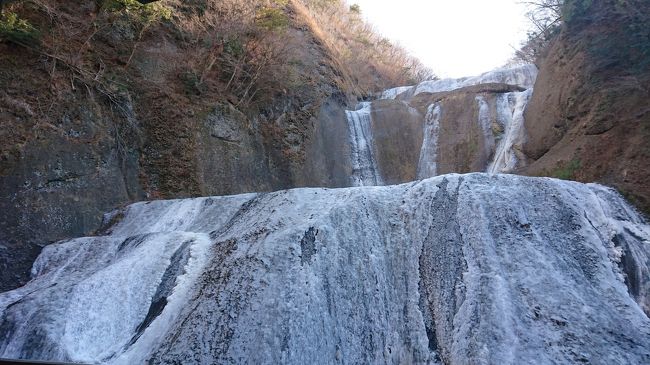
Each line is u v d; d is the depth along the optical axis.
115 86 12.63
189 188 13.30
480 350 6.14
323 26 31.69
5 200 9.56
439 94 23.58
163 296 7.77
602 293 6.83
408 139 21.33
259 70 16.86
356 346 6.95
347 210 8.38
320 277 7.36
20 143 10.06
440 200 8.38
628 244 8.02
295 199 9.27
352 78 28.30
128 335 7.34
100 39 13.17
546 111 14.26
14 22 10.56
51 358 6.55
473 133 19.17
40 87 10.89
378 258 7.96
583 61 12.59
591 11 13.02
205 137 14.23
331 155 19.66
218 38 16.34
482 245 7.47
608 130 11.00
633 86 11.02
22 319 7.07
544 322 6.33
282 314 6.70
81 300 7.33
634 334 6.16
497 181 8.70
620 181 9.82
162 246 8.63
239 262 7.68
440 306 7.03
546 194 8.55
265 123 17.16
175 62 15.00
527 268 7.07
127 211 11.49
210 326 6.79
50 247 9.61
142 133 12.94
